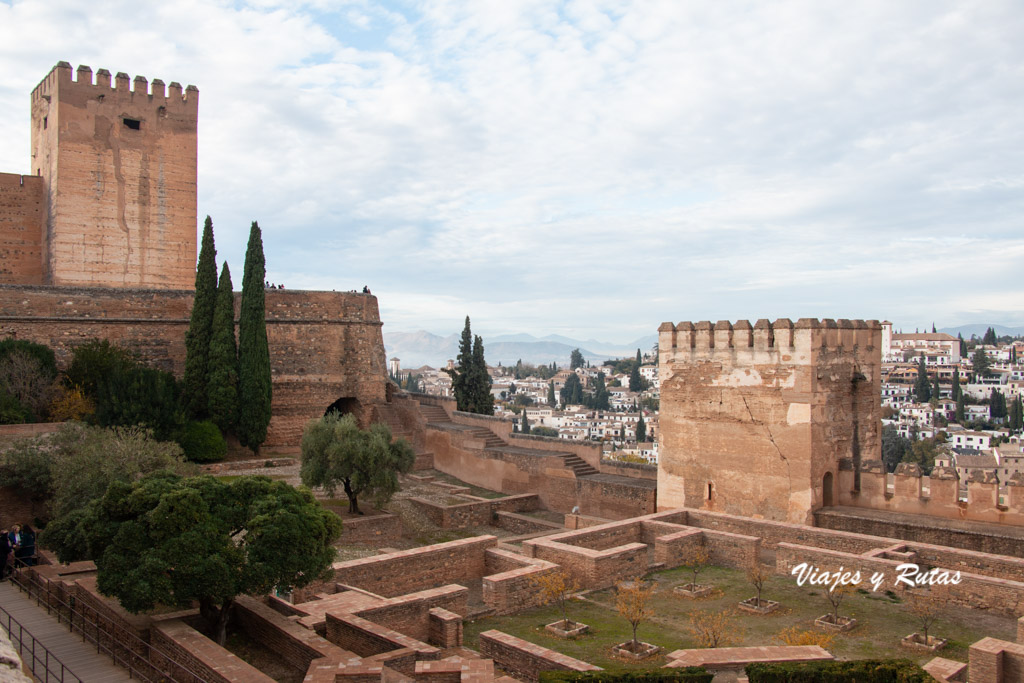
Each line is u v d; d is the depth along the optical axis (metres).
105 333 44.47
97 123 48.34
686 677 14.48
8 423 34.16
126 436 31.19
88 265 48.00
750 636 20.03
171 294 46.94
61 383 40.03
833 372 31.47
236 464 42.47
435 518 38.53
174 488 18.09
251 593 18.00
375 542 34.38
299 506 18.80
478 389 62.62
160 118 50.53
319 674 14.98
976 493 28.09
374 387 53.25
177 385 43.75
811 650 16.89
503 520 39.22
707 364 33.47
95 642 18.36
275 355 49.25
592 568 24.25
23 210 49.81
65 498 25.84
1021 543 25.06
